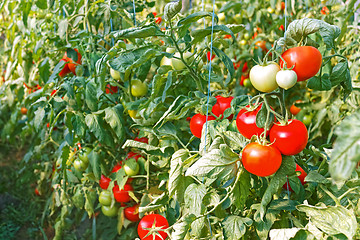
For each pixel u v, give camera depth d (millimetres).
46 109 1745
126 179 1526
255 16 2510
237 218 1070
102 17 1827
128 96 1599
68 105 1627
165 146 1347
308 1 2420
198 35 1146
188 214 1086
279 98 948
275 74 896
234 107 1191
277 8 2570
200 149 1150
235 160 977
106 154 1852
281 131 913
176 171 1145
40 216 2834
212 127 1136
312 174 1051
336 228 912
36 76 2426
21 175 2996
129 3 1821
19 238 2637
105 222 2297
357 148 520
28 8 1980
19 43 2307
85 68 1726
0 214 2877
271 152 896
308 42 978
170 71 1271
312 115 2285
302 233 963
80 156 1681
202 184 1101
